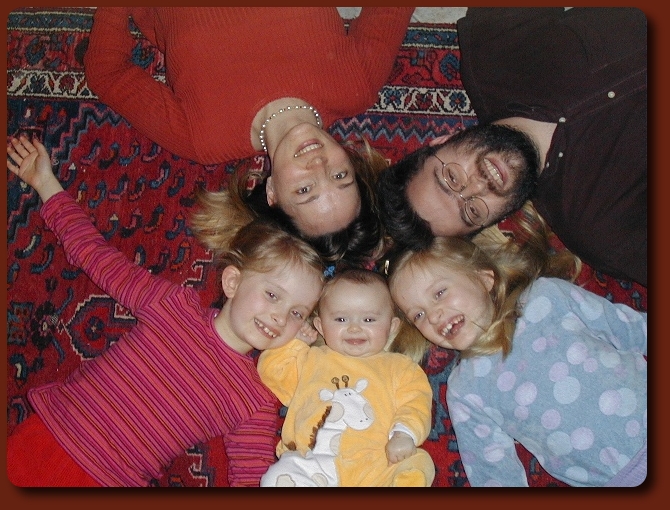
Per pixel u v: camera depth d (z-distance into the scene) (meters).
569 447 1.44
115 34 1.56
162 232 1.66
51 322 1.63
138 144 1.69
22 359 1.62
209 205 1.63
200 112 1.48
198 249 1.65
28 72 1.70
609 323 1.52
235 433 1.50
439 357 1.64
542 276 1.61
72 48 1.70
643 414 1.41
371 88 1.54
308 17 1.48
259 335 1.48
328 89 1.47
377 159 1.58
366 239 1.53
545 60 1.43
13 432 1.47
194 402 1.46
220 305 1.63
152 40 1.64
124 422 1.43
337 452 1.43
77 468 1.41
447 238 1.49
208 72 1.46
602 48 1.39
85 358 1.61
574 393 1.44
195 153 1.53
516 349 1.51
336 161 1.35
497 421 1.51
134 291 1.50
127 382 1.44
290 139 1.33
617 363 1.44
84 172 1.68
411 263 1.50
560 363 1.46
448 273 1.48
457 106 1.67
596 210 1.44
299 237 1.49
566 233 1.51
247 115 1.45
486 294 1.52
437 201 1.39
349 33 1.62
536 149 1.40
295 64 1.46
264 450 1.49
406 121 1.67
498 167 1.35
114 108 1.57
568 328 1.49
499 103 1.48
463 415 1.52
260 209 1.57
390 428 1.47
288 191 1.35
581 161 1.42
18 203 1.66
